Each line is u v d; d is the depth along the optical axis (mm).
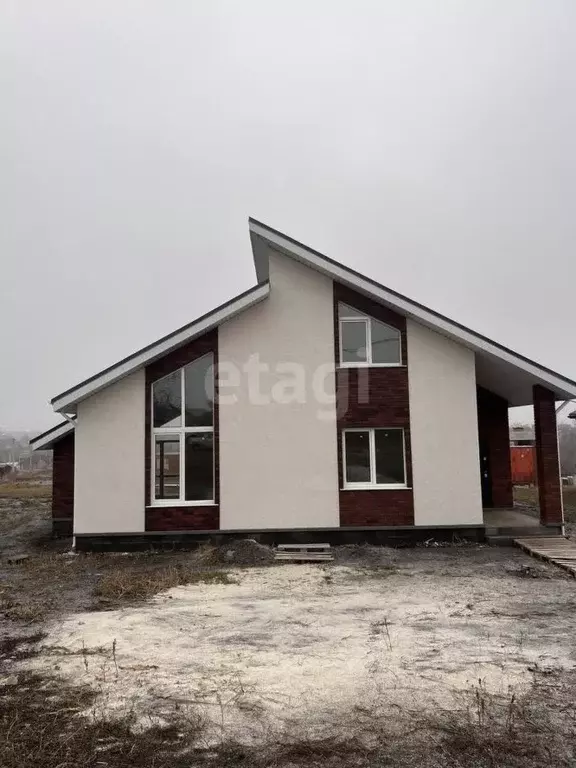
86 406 12266
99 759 4016
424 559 10836
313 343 12656
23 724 4504
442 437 12445
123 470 12203
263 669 5500
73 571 10219
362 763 3920
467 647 6004
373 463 12555
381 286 12227
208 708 4719
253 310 12695
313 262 12352
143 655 5949
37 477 48719
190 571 10086
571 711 4574
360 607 7648
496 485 16016
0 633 6754
